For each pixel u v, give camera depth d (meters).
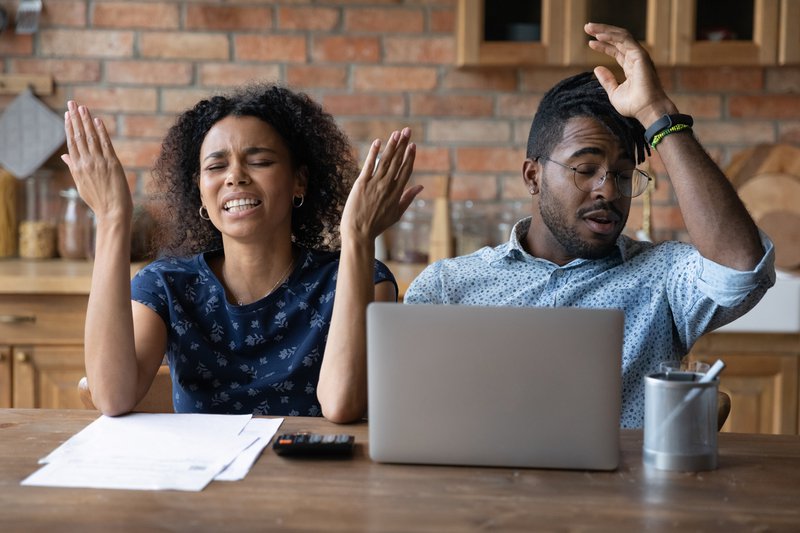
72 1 3.24
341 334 1.45
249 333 1.66
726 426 2.77
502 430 1.18
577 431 1.17
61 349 2.78
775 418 2.75
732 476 1.16
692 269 1.59
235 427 1.36
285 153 1.68
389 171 1.52
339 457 1.23
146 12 3.25
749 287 1.46
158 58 3.26
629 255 1.72
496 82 3.29
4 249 3.26
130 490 1.10
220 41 3.26
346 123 3.30
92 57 3.26
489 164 3.32
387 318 1.18
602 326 1.16
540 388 1.17
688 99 3.28
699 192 1.46
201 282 1.68
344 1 3.26
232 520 1.01
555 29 3.01
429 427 1.19
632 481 1.14
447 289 1.75
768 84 3.27
